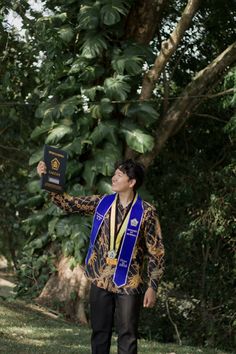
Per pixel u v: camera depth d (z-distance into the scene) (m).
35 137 9.73
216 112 11.02
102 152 9.41
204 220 10.11
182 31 9.51
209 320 10.23
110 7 9.14
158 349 7.27
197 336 10.33
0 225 13.78
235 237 10.27
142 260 4.01
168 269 10.62
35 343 6.50
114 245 3.91
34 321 8.20
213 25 11.29
